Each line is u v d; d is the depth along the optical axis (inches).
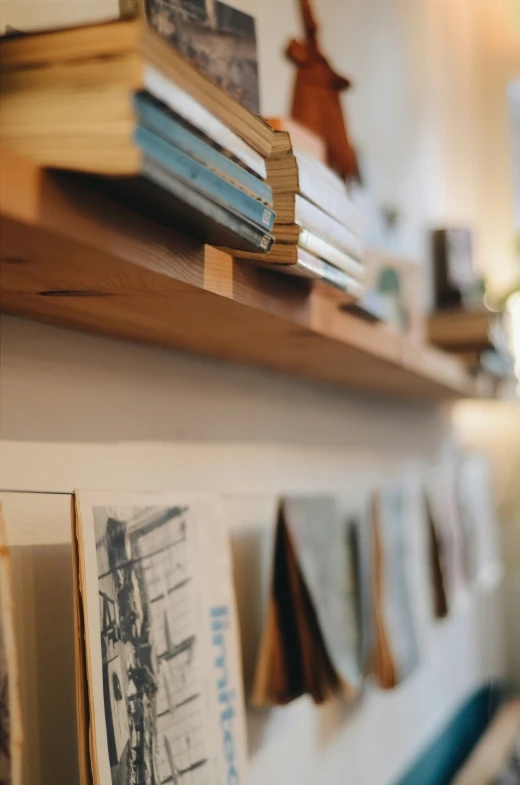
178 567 37.5
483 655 115.6
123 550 34.0
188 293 29.8
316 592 50.8
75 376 37.3
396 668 64.6
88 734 30.9
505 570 125.5
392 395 80.4
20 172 20.3
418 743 86.0
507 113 127.9
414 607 74.4
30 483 34.1
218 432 49.4
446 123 112.7
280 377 58.5
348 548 61.8
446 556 88.3
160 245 26.0
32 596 33.6
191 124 23.8
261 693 47.8
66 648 35.3
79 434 37.3
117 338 40.6
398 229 80.5
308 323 38.4
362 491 73.1
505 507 125.2
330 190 36.1
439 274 100.3
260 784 51.1
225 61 38.8
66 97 21.5
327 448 66.2
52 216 21.1
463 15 124.4
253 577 51.8
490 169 127.8
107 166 21.1
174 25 35.8
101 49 21.2
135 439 41.3
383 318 49.9
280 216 32.0
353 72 79.4
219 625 39.6
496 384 91.5
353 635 59.6
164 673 35.4
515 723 108.7
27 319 34.6
